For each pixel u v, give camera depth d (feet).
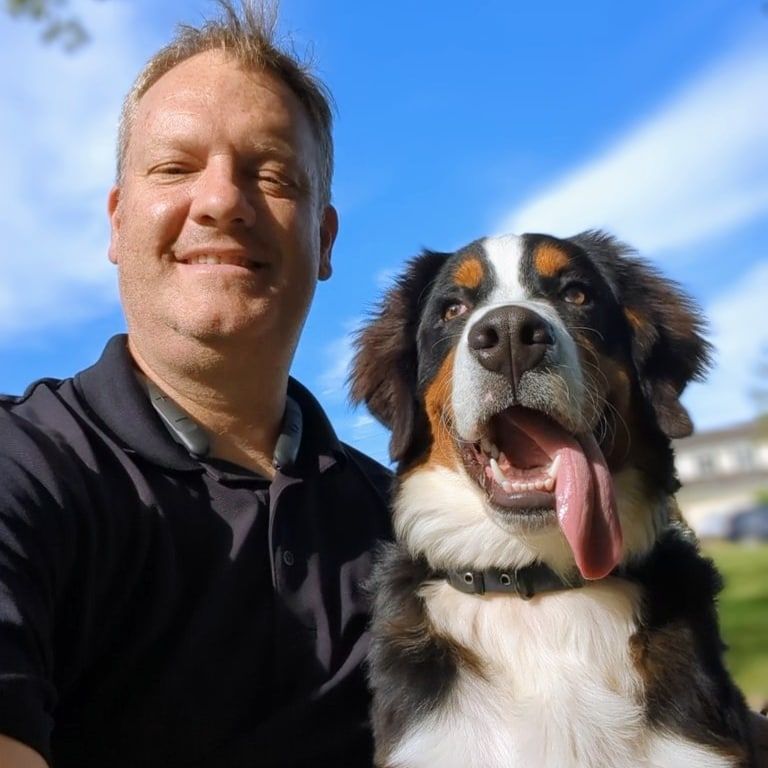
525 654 1.78
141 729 1.61
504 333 1.78
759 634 6.47
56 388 1.85
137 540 1.65
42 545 1.44
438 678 1.77
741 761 1.65
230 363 1.89
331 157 2.27
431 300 2.18
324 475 2.04
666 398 2.03
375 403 2.24
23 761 1.18
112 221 2.22
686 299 2.18
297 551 1.83
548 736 1.68
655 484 1.97
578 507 1.76
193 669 1.64
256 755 1.67
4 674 1.21
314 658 1.77
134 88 2.08
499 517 1.81
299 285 2.00
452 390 1.91
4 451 1.51
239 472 1.84
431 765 1.68
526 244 2.12
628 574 1.85
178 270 1.91
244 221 1.89
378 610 1.91
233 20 2.06
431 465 2.04
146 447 1.73
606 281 2.12
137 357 1.99
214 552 1.72
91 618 1.57
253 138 1.96
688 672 1.71
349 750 1.80
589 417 1.85
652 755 1.65
